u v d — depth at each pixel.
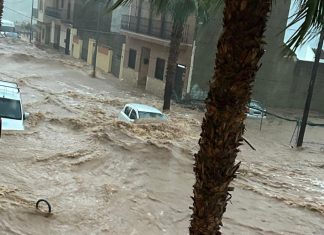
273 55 25.52
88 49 39.94
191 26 25.00
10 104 14.20
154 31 28.41
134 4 30.80
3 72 28.78
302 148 17.16
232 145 4.51
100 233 8.27
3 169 10.47
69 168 11.30
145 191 10.73
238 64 4.21
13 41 50.16
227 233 9.25
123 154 12.68
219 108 4.37
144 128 15.52
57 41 49.22
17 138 12.97
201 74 25.41
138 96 26.64
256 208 10.70
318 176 13.79
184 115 21.25
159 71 28.73
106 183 10.72
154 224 9.14
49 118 16.34
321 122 23.34
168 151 13.09
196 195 4.79
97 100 23.06
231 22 4.17
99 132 14.49
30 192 9.43
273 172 13.66
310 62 26.05
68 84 27.83
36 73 30.27
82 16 43.34
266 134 19.33
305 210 10.85
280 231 9.62
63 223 8.34
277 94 26.44
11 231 7.58
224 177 4.59
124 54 32.94
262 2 4.07
